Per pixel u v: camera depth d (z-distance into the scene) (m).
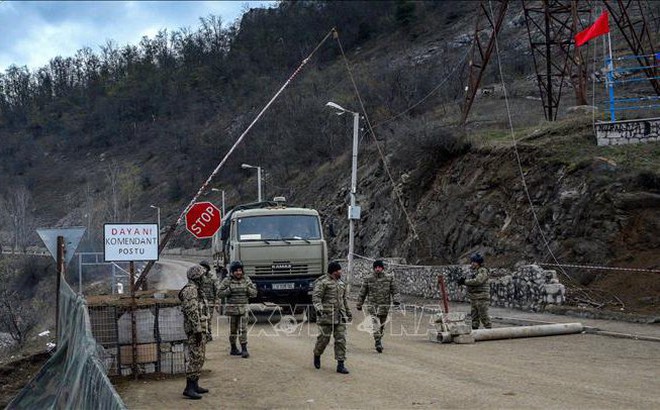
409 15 109.94
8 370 17.28
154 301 13.03
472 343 16.23
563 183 24.92
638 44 30.97
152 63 156.88
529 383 11.23
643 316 18.00
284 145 78.19
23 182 124.81
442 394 10.57
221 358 14.77
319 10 127.88
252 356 14.99
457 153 33.75
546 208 25.00
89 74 165.38
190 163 105.00
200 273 11.26
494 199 28.34
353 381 11.88
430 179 35.12
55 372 12.86
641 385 10.88
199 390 11.09
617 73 45.22
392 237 37.19
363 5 122.00
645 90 39.28
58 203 114.00
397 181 39.09
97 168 125.44
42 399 12.22
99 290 41.50
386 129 53.47
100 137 137.00
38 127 152.00
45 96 162.00
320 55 114.69
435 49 90.56
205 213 25.48
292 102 83.44
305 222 22.00
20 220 87.62
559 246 23.56
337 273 13.03
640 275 20.09
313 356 14.66
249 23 142.50
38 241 87.12
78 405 8.58
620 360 13.41
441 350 15.34
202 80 137.25
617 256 21.45
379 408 9.81
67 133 144.75
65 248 17.53
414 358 14.23
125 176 113.00
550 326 17.02
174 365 12.89
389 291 15.34
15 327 38.03
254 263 21.20
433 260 31.00
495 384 11.23
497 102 48.91
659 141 24.38
